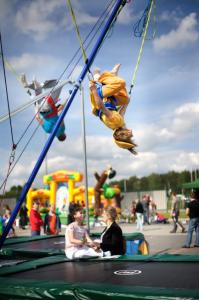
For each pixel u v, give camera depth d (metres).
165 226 19.41
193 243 11.98
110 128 5.20
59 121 5.52
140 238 8.49
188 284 3.98
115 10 5.62
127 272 4.81
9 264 5.70
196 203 10.89
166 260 5.62
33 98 6.31
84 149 12.11
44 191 23.61
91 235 9.55
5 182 5.52
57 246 8.36
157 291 3.63
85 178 12.11
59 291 3.91
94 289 3.83
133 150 5.15
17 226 24.92
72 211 6.43
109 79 5.20
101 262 5.75
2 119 6.07
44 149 5.42
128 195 31.69
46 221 11.69
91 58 5.61
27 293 4.02
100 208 21.55
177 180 75.88
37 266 5.42
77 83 5.55
